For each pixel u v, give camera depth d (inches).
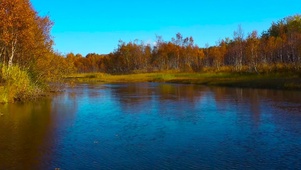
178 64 4446.4
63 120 818.2
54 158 491.5
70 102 1218.6
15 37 1282.0
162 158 489.1
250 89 1749.5
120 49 5113.2
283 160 472.1
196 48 4456.2
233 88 1865.2
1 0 1214.9
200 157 492.7
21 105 1118.4
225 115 875.4
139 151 528.7
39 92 1411.2
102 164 462.0
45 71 1535.4
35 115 898.1
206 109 995.9
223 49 3981.3
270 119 802.2
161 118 841.5
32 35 1338.6
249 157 489.4
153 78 3189.0
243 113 904.3
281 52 2957.7
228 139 604.4
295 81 1841.8
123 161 475.5
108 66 5521.7
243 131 670.5
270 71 2532.0
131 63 5073.8
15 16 1253.1
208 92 1609.3
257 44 2952.8
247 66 3043.8
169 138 617.0
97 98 1369.3
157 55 4805.6
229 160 475.8
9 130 694.5
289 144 561.6
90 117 864.9
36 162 472.1
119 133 664.4
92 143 582.6
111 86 2231.8
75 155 507.5
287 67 2477.9
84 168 445.1
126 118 846.5
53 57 1599.4
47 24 1525.6
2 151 530.3
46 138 620.7
